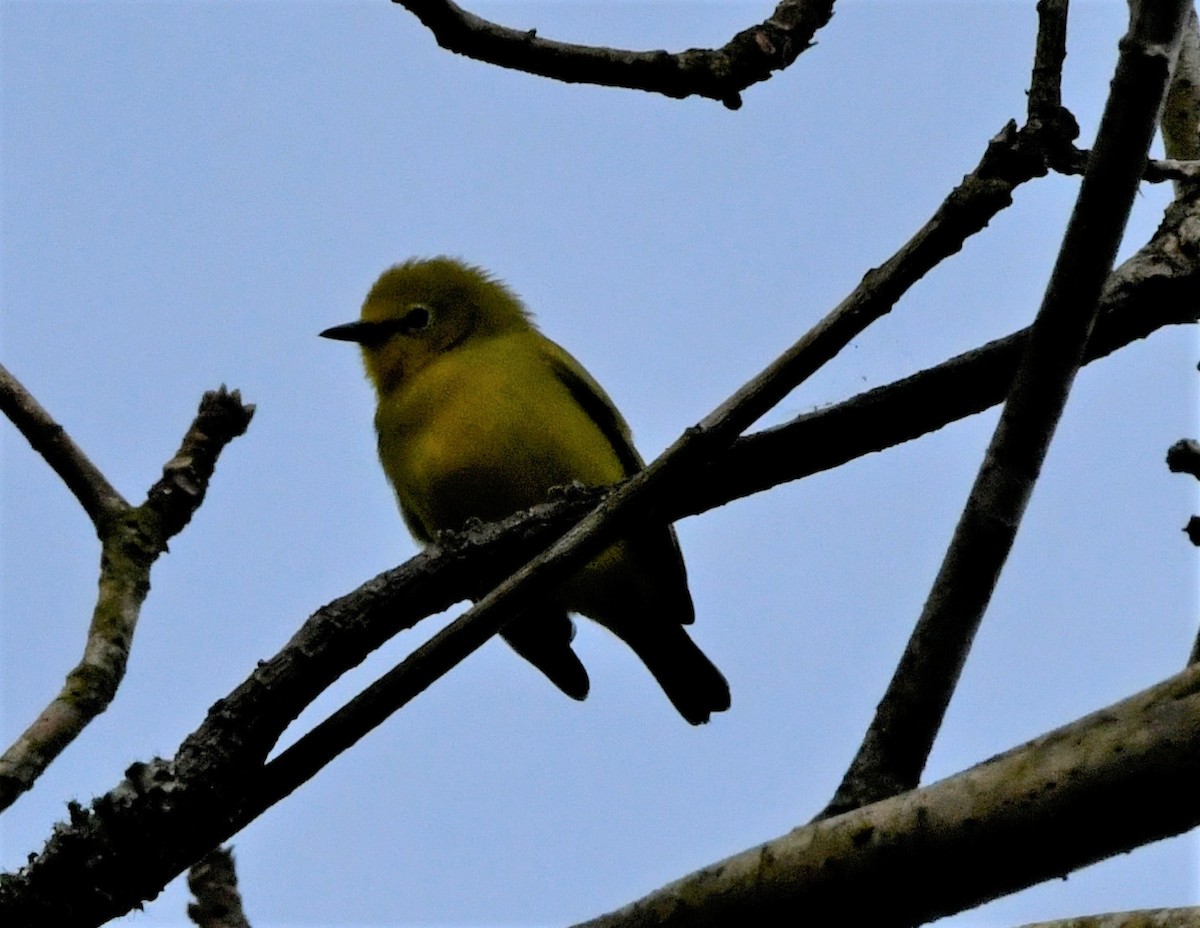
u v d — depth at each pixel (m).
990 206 6.05
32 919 7.21
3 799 7.68
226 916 8.27
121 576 8.66
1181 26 6.09
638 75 8.73
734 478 8.54
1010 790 5.37
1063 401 6.75
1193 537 7.68
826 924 5.65
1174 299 8.34
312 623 7.62
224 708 7.43
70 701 8.12
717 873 5.84
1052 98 6.05
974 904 5.51
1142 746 5.17
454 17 8.51
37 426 8.95
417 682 7.10
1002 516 6.80
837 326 6.41
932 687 6.82
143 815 7.25
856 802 6.65
